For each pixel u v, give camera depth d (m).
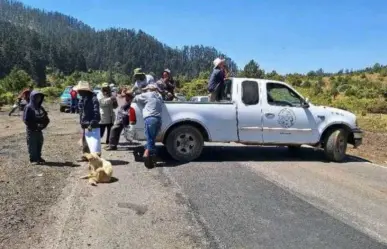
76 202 6.99
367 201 7.52
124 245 5.38
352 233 5.96
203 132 10.59
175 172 9.22
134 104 10.02
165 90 12.27
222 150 12.38
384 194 8.02
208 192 7.72
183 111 10.26
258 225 6.16
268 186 8.27
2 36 173.25
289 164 10.58
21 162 10.09
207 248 5.34
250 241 5.59
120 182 8.28
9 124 20.03
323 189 8.20
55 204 6.91
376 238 5.81
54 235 5.66
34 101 9.76
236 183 8.41
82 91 9.66
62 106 29.31
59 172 9.08
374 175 9.70
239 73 59.78
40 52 178.62
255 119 10.62
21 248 5.25
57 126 18.75
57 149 12.02
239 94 10.62
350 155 13.04
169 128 10.25
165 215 6.46
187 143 10.36
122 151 11.80
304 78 83.88
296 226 6.16
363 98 57.56
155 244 5.43
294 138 10.91
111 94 12.37
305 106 10.98
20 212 6.46
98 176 8.17
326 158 11.33
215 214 6.56
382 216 6.72
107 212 6.54
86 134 9.81
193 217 6.40
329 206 7.14
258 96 10.71
